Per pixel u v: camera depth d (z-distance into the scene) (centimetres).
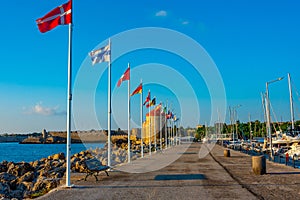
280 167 2375
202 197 1238
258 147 6856
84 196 1284
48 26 1572
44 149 12188
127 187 1499
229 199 1198
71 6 1591
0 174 2706
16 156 8725
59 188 1488
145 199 1209
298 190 1381
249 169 2255
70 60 1572
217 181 1673
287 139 6238
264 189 1412
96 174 1917
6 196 1920
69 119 1552
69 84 1562
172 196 1263
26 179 2481
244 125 10644
